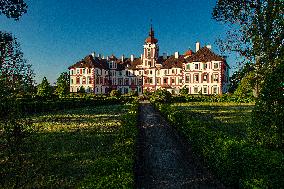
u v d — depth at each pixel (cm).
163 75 9762
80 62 9788
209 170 1239
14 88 700
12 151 690
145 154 1561
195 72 8694
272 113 1029
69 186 1041
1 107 676
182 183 1103
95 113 3938
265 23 1647
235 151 923
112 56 10581
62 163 1321
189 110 4181
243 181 817
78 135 2062
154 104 5316
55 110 4406
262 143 1038
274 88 1023
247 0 2745
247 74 1652
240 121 2764
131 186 653
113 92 8019
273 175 710
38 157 1256
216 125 2492
